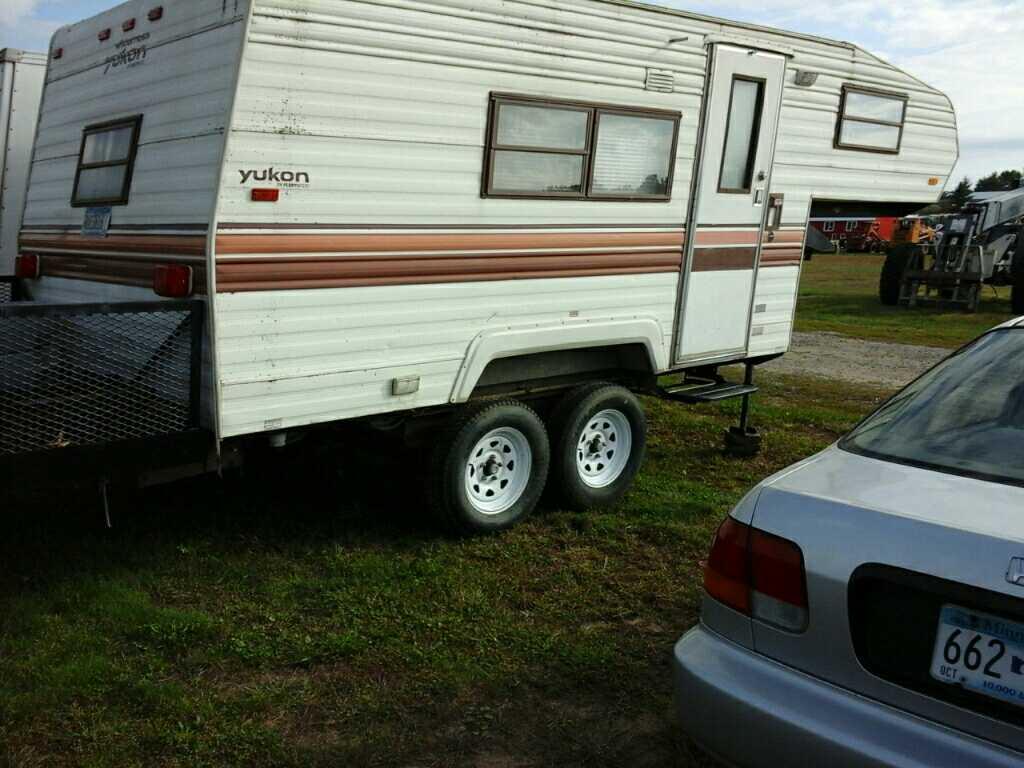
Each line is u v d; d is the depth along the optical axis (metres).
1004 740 1.98
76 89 5.19
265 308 3.98
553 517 5.25
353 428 4.78
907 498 2.32
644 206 5.38
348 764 2.93
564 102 4.87
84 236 4.96
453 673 3.48
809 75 6.12
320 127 4.03
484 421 4.76
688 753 3.05
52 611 3.80
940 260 16.94
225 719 3.13
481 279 4.70
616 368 5.78
